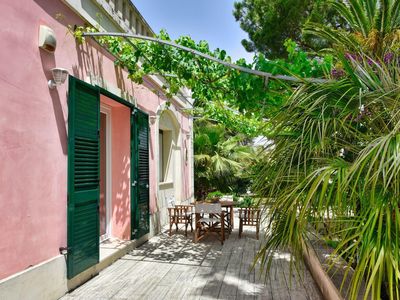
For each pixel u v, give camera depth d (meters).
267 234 2.38
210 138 14.69
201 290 3.61
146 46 4.25
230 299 3.36
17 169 2.84
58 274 3.32
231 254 5.22
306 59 3.27
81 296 3.41
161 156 9.10
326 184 1.74
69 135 3.57
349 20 3.24
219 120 8.62
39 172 3.12
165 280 3.94
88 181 3.90
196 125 15.14
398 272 1.48
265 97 3.44
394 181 1.61
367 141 2.06
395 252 1.54
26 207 2.94
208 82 4.16
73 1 3.77
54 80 3.37
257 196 2.35
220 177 14.29
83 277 3.84
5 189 2.70
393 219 1.67
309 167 2.17
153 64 4.37
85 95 3.90
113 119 5.60
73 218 3.55
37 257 3.05
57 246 3.36
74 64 3.85
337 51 2.37
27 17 3.03
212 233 6.83
